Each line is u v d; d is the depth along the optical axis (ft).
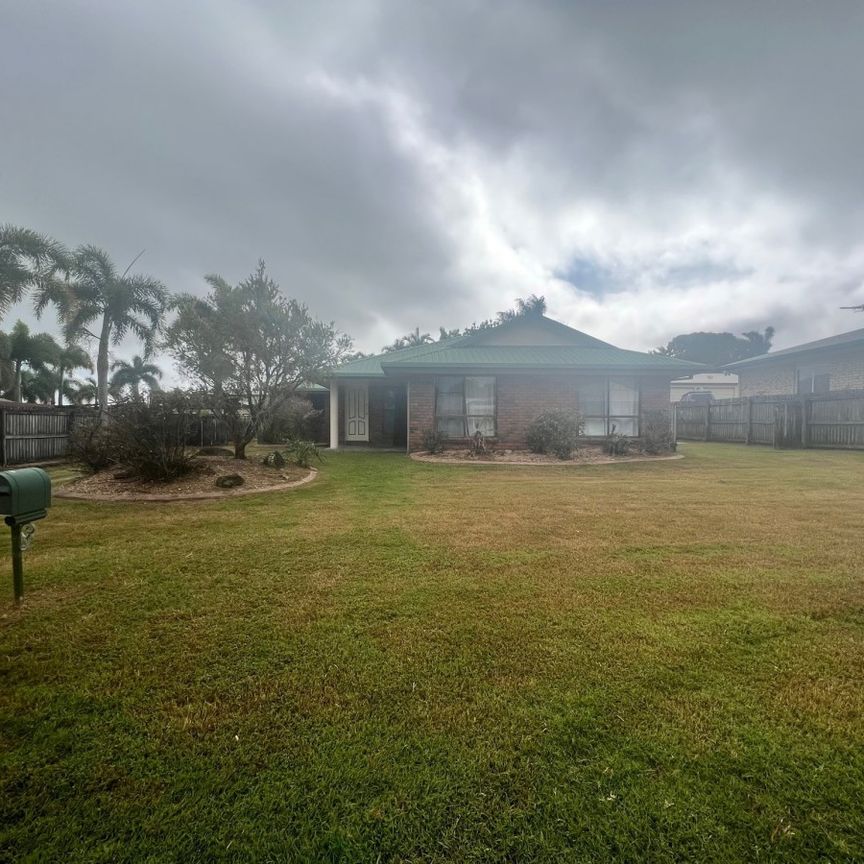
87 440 28.91
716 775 5.55
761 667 7.87
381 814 5.06
